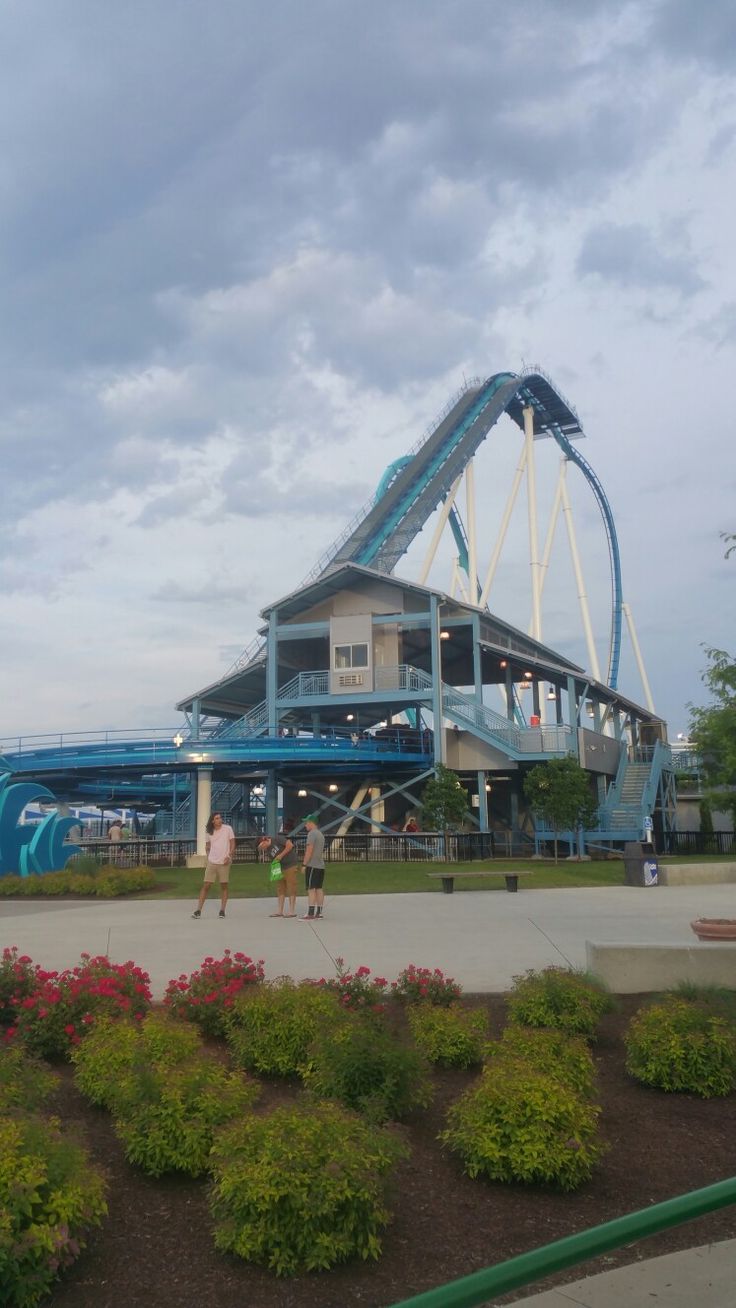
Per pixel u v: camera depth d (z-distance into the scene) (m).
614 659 88.00
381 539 53.69
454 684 64.69
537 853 47.16
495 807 58.19
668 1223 3.15
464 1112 6.80
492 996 11.42
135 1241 5.62
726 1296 5.01
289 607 51.38
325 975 12.70
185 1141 6.46
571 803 40.56
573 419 82.06
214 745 44.34
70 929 18.00
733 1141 7.22
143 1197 6.22
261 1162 5.56
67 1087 8.35
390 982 11.98
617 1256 5.55
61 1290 5.07
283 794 54.56
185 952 14.95
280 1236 5.35
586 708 62.91
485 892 25.25
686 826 67.81
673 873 27.64
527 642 58.16
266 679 53.78
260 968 10.86
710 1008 9.06
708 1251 5.57
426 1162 6.83
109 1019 8.88
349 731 53.72
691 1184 6.45
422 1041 9.02
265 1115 6.56
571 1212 6.05
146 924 18.66
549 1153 6.35
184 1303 4.96
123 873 27.84
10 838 30.33
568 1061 8.05
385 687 49.03
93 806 67.69
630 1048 8.73
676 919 18.48
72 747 45.12
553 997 9.87
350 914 19.88
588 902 22.11
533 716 51.41
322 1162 5.64
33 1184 5.08
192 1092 6.82
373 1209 5.53
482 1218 5.96
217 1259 5.44
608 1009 10.40
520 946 15.06
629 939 15.72
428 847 41.22
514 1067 7.20
